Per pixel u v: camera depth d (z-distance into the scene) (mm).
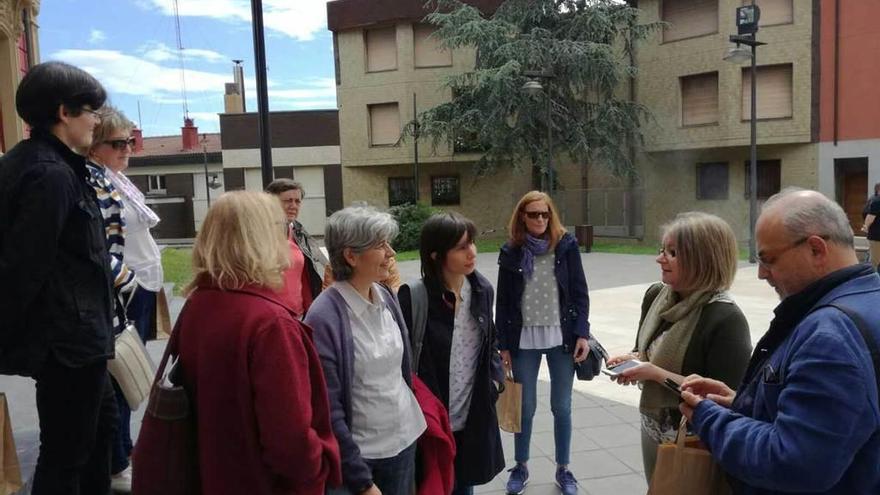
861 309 1565
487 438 3041
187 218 32844
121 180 3830
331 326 2354
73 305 2486
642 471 4145
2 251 2332
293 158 29625
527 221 3898
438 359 2963
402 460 2502
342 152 27891
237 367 1822
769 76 21359
